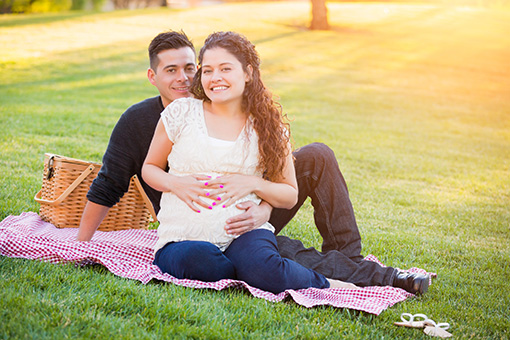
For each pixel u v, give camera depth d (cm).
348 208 318
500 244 452
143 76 1329
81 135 728
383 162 770
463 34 2469
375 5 3117
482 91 1548
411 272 319
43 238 305
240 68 281
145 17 2189
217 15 2367
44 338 201
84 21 2025
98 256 288
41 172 528
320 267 304
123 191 331
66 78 1233
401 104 1306
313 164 314
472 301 307
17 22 1908
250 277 273
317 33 2197
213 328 227
